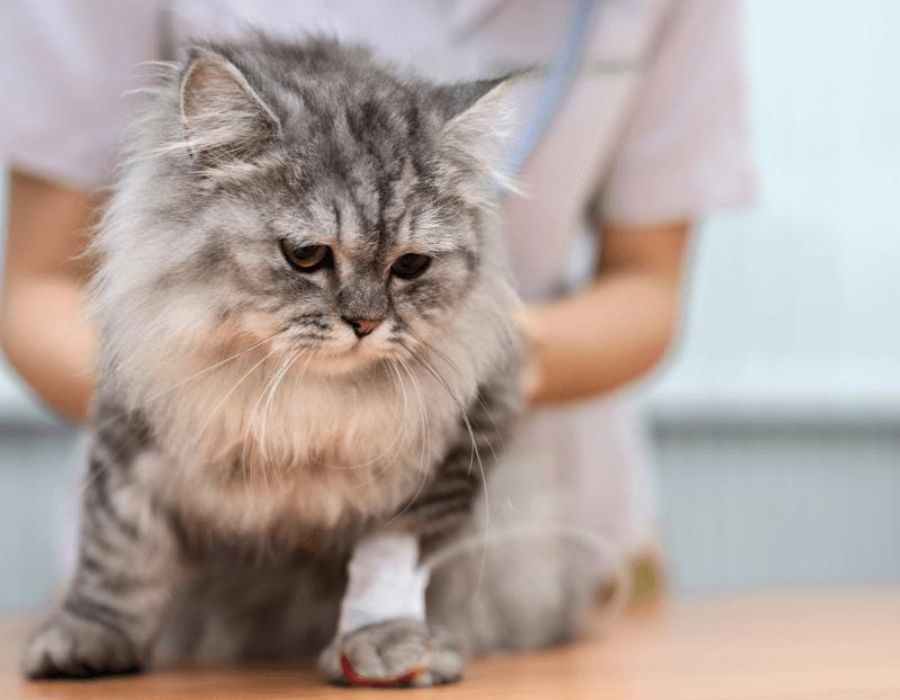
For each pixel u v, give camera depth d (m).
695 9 0.87
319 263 0.71
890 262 1.34
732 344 1.31
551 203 0.86
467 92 0.75
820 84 1.32
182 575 0.76
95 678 0.73
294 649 0.81
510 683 0.71
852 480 1.35
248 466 0.72
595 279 0.92
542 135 0.84
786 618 0.95
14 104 0.83
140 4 0.83
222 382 0.72
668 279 0.90
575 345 0.84
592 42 0.84
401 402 0.73
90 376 0.78
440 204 0.73
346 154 0.71
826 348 1.33
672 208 0.89
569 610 0.85
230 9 0.84
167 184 0.72
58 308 0.82
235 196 0.71
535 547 0.83
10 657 0.79
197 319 0.71
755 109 1.31
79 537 0.75
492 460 0.76
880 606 1.01
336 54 0.77
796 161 1.32
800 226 1.32
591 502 0.98
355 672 0.70
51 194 0.84
